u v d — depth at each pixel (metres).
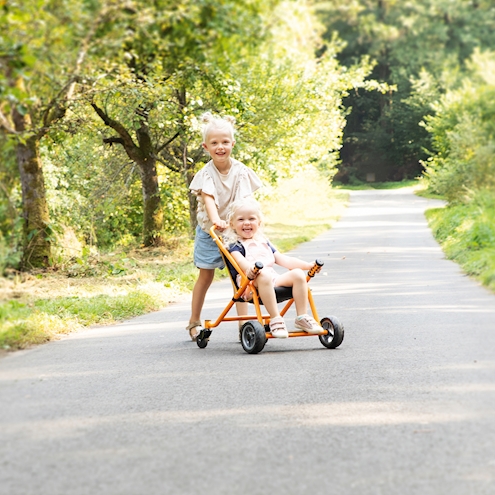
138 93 13.70
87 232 24.97
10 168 9.78
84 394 6.00
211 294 13.97
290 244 25.69
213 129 8.35
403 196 57.75
